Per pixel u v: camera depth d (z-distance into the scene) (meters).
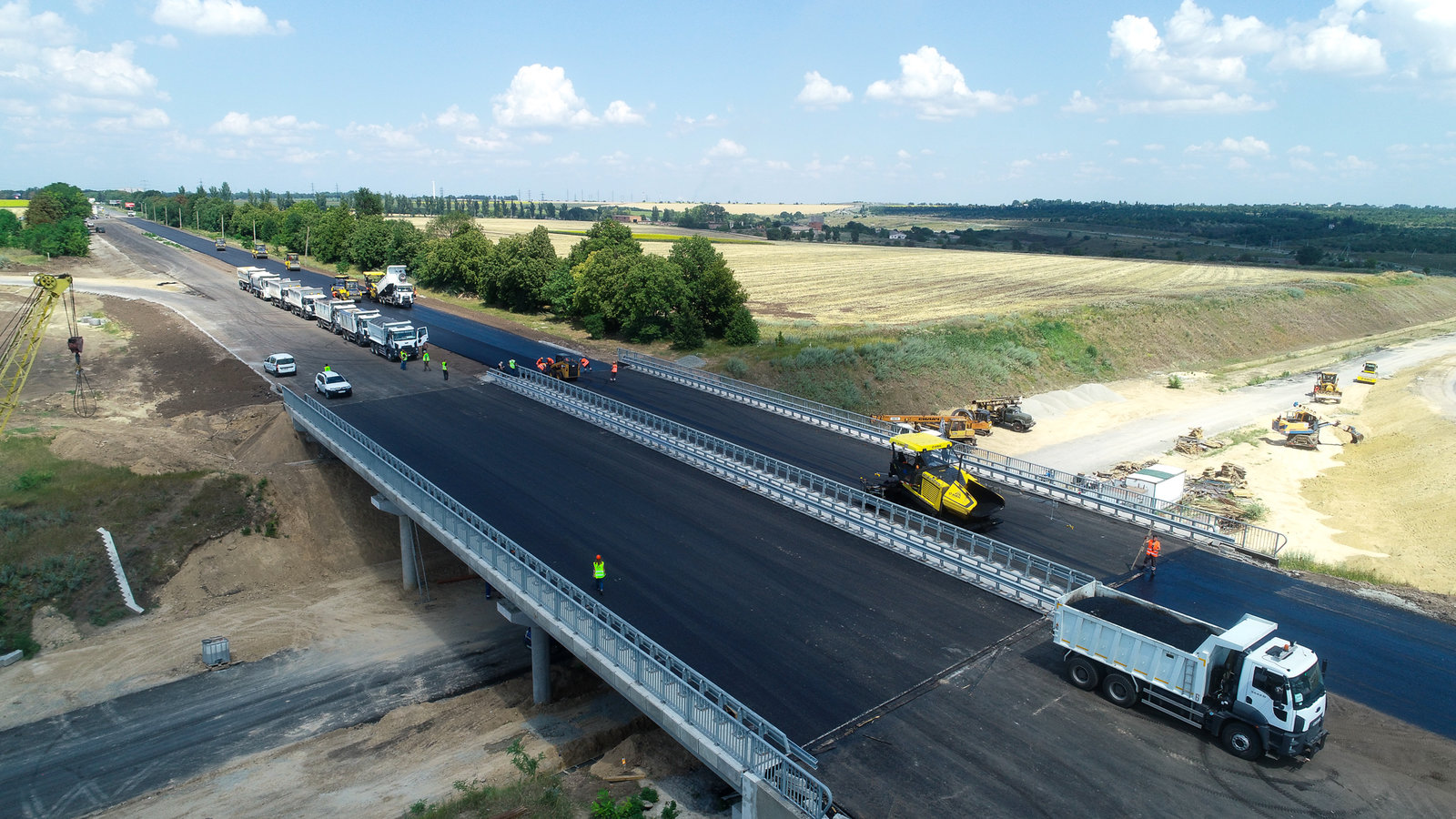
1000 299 108.31
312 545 41.91
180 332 73.94
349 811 24.23
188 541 39.03
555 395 51.09
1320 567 31.56
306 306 80.44
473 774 25.69
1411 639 24.19
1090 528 32.41
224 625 35.97
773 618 24.97
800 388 64.06
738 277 138.12
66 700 30.50
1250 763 18.52
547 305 90.38
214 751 27.64
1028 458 56.97
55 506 38.62
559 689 30.61
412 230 120.50
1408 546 41.81
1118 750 18.88
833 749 18.81
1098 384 78.38
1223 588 27.22
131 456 44.03
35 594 34.97
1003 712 20.31
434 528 31.62
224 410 53.38
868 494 34.00
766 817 17.55
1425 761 18.77
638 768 25.06
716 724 18.92
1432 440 56.56
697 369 62.38
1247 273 145.62
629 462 39.94
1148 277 138.38
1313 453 59.09
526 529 31.56
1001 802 17.11
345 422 40.34
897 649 23.27
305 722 29.34
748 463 39.28
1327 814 16.94
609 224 93.31
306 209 153.12
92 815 24.53
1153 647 19.67
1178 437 61.78
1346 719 20.41
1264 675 18.09
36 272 108.44
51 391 58.94
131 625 35.38
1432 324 123.56
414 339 63.78
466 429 45.19
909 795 17.27
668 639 23.67
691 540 30.81
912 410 66.56
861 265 158.88
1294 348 104.31
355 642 34.94
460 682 31.98
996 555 29.30
